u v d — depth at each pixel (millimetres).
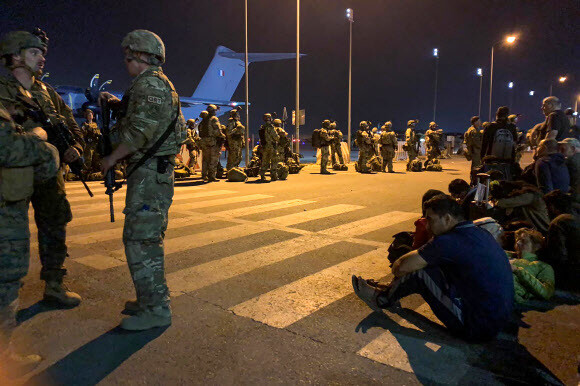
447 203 2689
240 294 3451
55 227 3129
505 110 6777
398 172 15805
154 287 2785
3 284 2143
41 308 3121
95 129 11961
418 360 2443
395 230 5801
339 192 9711
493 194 4750
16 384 2176
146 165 2660
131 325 2762
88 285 3619
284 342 2646
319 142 14773
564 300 3400
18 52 2764
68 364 2371
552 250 3596
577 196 4477
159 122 2623
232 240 5211
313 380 2227
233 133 12852
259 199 8602
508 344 2656
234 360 2426
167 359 2432
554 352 2555
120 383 2191
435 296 2674
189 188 10375
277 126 12578
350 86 22766
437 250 2604
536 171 5070
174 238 5301
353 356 2482
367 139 15242
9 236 2125
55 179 3082
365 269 4102
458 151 30719
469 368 2361
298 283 3717
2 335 2170
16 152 2064
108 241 5094
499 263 2578
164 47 2836
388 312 3119
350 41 22547
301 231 5723
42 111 2852
